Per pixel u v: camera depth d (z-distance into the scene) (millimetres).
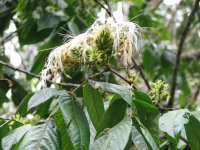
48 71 1143
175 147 1089
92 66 1104
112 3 1781
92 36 1079
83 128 1003
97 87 1046
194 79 2932
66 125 998
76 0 1845
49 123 1021
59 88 1112
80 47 1066
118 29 1075
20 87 1807
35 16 1802
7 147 1003
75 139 986
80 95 1383
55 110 1039
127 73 1141
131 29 1093
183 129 1147
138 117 1051
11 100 1882
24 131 1021
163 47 2352
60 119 1029
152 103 1104
